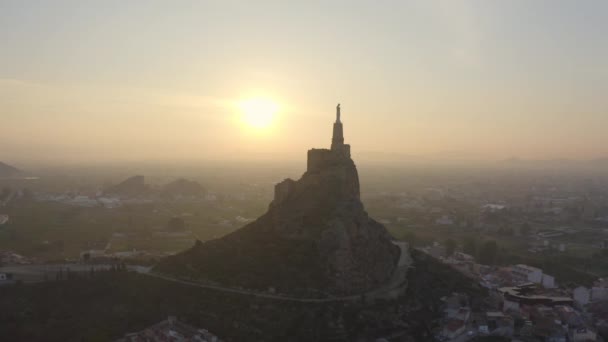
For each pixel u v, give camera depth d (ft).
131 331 604.08
